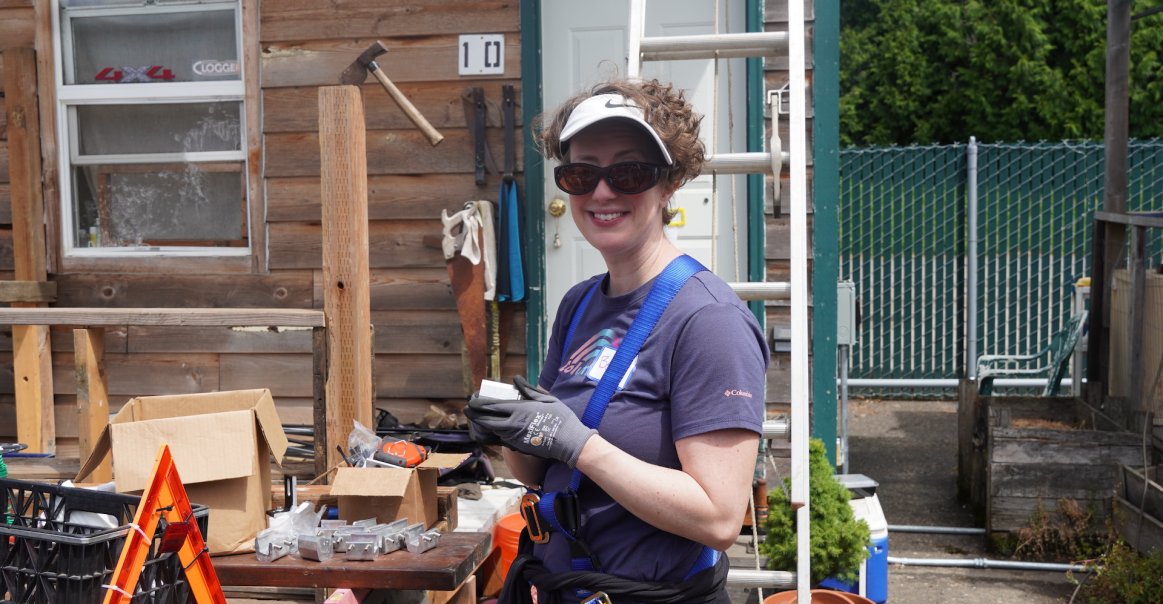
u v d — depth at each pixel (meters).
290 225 5.32
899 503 5.48
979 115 15.58
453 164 5.16
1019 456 4.57
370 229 5.25
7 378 5.55
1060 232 8.03
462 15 5.10
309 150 5.27
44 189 5.44
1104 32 14.85
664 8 5.11
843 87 16.55
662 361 1.79
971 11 15.40
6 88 5.38
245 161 5.36
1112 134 5.11
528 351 5.15
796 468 2.85
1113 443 4.47
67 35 5.42
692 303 1.80
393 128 5.20
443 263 5.21
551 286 5.21
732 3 5.00
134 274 5.42
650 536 1.82
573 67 5.17
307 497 3.29
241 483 2.87
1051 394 5.50
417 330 5.25
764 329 4.92
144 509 2.17
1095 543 4.47
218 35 5.34
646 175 1.81
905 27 16.22
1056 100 14.95
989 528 4.62
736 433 1.73
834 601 3.44
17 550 2.20
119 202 5.50
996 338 7.97
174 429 2.81
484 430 1.79
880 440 6.97
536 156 5.06
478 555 2.95
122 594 2.13
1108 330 5.06
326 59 5.21
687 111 1.93
